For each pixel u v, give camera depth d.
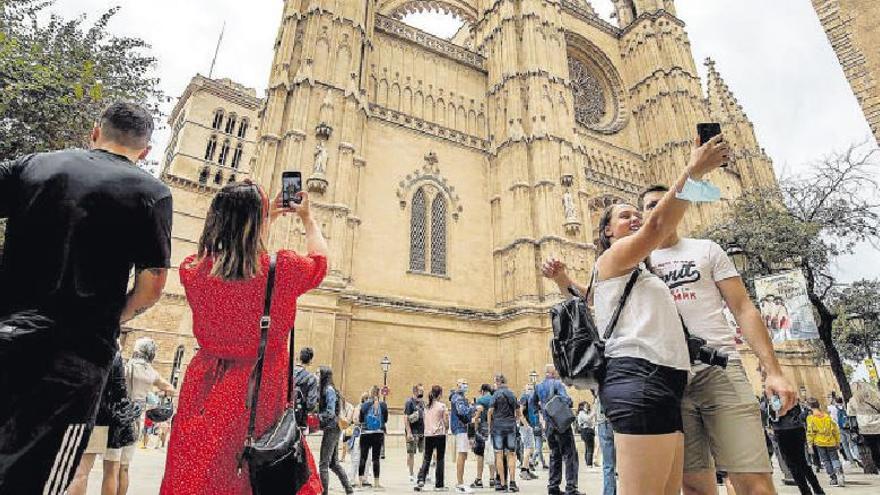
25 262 2.60
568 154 36.78
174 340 52.22
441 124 37.53
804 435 10.84
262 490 2.44
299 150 27.97
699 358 3.91
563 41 42.00
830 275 19.36
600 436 10.27
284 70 30.55
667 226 3.01
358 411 13.54
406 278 31.08
